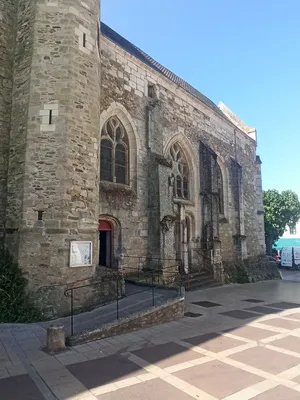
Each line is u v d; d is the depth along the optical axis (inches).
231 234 822.5
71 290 291.3
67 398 162.9
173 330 295.4
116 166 503.2
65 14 373.4
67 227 333.7
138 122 537.3
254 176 1027.3
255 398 163.9
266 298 507.5
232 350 239.3
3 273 323.0
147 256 518.3
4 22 388.5
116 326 275.3
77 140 357.4
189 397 164.7
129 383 180.5
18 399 161.2
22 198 338.6
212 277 655.1
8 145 370.0
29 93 355.6
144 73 566.6
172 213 546.6
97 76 398.0
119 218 481.7
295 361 216.7
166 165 544.4
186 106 685.3
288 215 1466.5
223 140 836.6
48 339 232.2
